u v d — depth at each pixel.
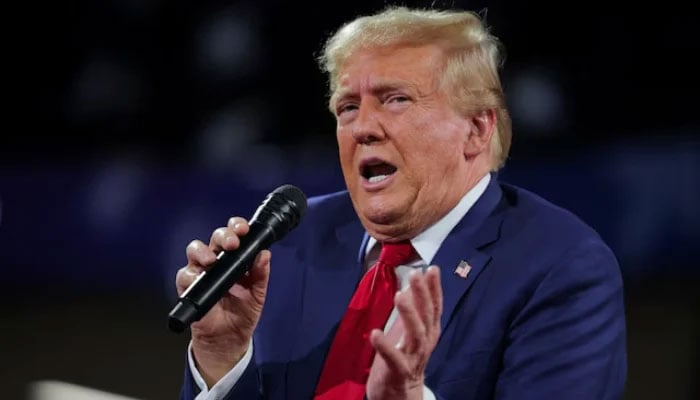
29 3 28.14
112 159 26.12
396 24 5.93
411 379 4.89
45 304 22.00
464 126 6.00
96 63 27.94
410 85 5.82
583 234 6.15
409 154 5.84
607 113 26.84
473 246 6.04
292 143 27.00
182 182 22.91
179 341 19.36
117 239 23.17
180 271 5.33
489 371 5.81
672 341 18.28
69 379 16.77
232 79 27.41
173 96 27.67
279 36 27.25
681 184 21.78
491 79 6.10
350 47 5.97
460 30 6.01
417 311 4.73
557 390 5.63
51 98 28.36
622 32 26.81
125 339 19.42
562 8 26.73
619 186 21.98
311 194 21.72
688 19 26.69
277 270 6.55
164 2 27.70
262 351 6.24
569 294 5.86
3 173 23.30
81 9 28.03
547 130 25.75
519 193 6.49
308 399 6.01
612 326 5.91
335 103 6.10
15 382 16.69
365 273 6.34
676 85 26.78
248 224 5.43
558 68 26.81
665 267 21.92
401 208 5.90
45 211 23.33
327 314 6.22
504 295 5.89
